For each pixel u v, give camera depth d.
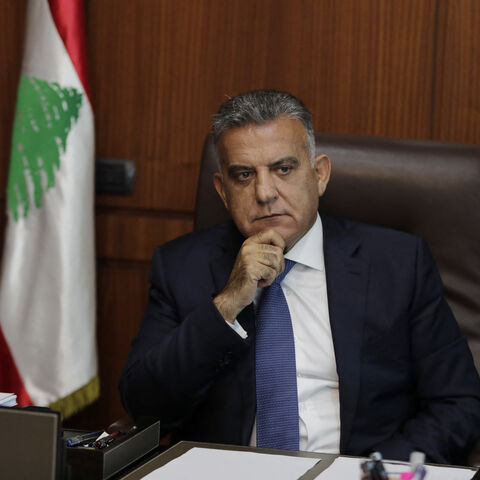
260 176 5.75
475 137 8.62
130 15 9.17
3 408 3.81
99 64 9.27
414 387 6.12
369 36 8.73
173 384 5.70
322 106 8.89
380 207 6.78
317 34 8.83
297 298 6.10
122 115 9.30
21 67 8.80
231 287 5.70
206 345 5.60
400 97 8.73
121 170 9.34
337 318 5.95
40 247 8.66
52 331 8.62
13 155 8.73
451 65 8.61
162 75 9.18
